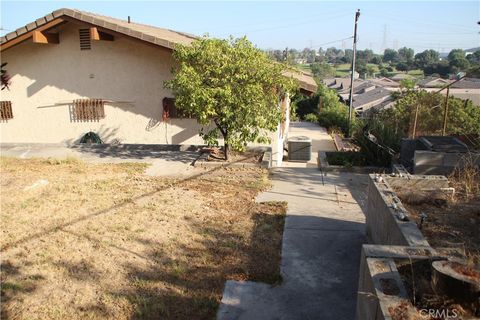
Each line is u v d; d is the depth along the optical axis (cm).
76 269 480
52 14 1051
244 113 867
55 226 603
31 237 566
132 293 432
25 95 1211
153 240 556
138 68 1129
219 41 902
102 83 1160
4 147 1182
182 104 884
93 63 1152
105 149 1139
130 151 1112
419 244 340
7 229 592
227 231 588
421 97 1407
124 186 800
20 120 1230
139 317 393
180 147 1123
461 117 1292
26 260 502
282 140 1334
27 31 1080
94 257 508
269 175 882
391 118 1520
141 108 1152
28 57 1181
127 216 642
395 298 257
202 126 1115
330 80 8469
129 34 1019
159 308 403
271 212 662
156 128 1152
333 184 814
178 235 573
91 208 677
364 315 300
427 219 448
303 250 529
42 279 459
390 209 428
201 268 482
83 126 1198
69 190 774
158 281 454
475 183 585
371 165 923
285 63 948
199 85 859
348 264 494
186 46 938
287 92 942
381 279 279
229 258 506
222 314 397
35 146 1189
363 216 645
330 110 2555
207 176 865
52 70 1178
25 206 684
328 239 561
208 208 680
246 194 752
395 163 855
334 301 420
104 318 392
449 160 683
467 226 430
